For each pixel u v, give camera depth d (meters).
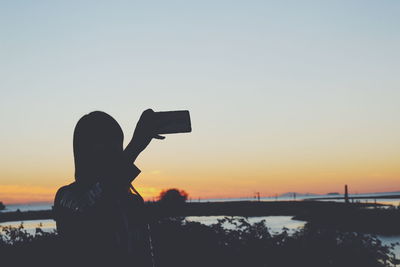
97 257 1.23
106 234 1.23
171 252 5.17
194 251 5.21
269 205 101.75
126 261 1.26
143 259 1.33
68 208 1.26
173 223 5.74
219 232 5.74
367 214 37.09
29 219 71.69
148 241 1.38
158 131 1.33
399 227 30.53
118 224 1.25
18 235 6.41
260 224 6.02
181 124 1.31
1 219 74.06
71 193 1.28
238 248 5.46
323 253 5.55
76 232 1.24
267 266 5.43
